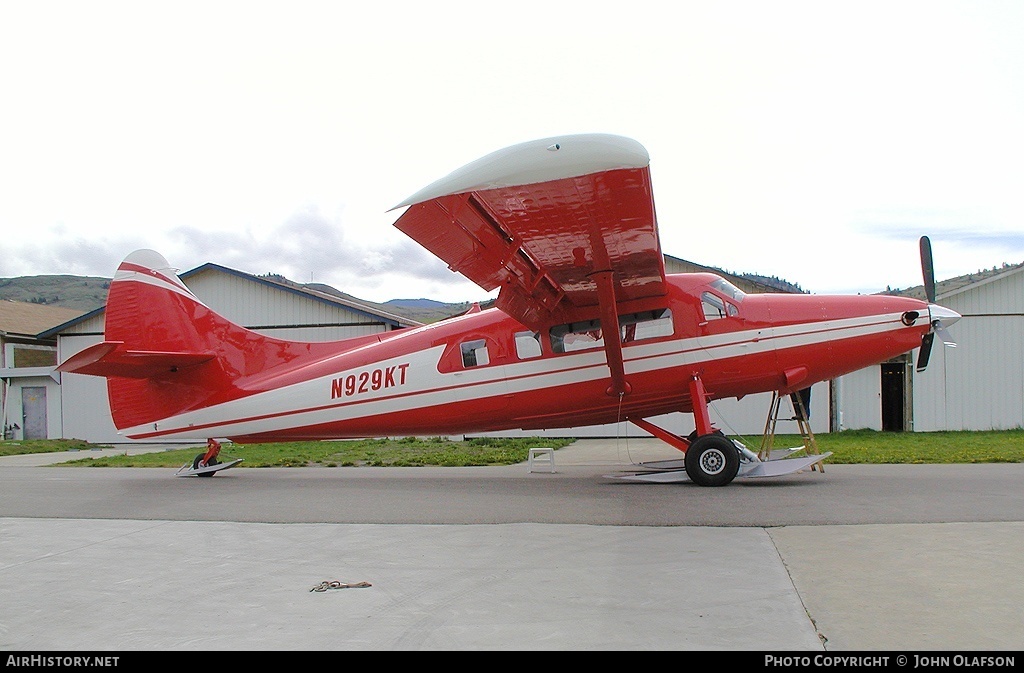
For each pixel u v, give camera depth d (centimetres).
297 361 1177
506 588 481
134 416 1217
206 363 1191
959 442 1647
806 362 984
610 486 955
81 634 418
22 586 517
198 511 818
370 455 1599
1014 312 2216
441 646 384
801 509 718
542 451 1208
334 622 427
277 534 679
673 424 2264
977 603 422
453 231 719
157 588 507
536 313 1009
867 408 2223
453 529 675
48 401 2589
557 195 642
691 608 427
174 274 1212
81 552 621
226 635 411
